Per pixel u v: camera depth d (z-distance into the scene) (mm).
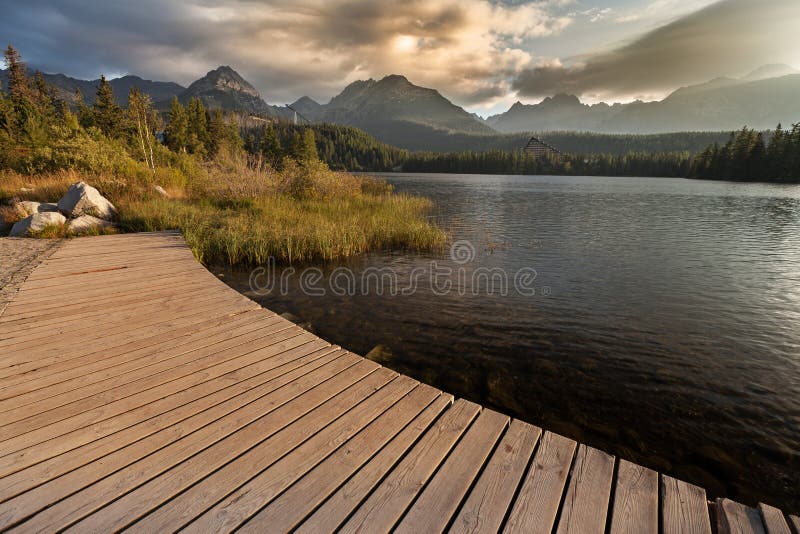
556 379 5000
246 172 18828
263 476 2324
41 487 2176
